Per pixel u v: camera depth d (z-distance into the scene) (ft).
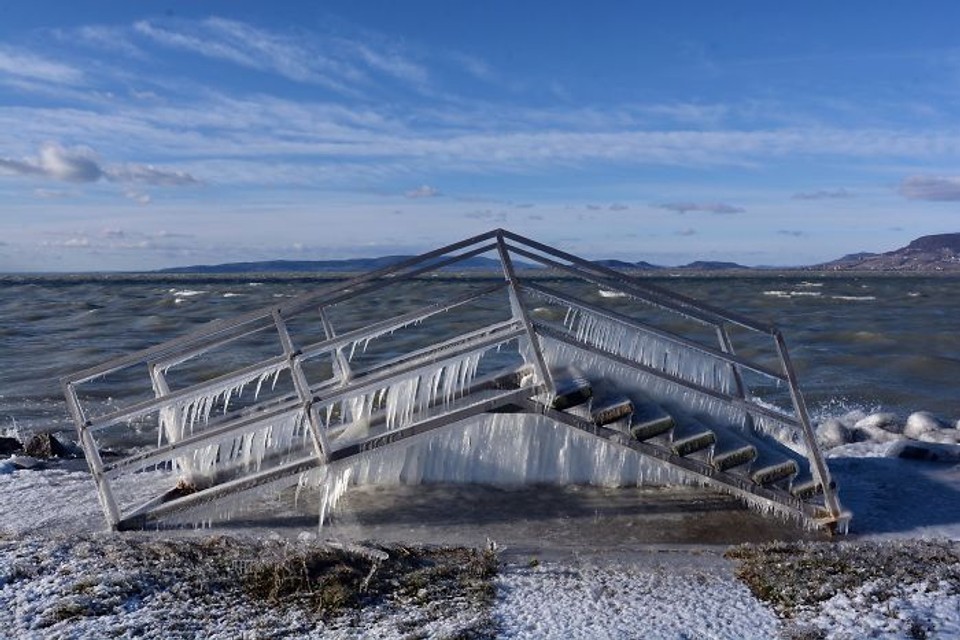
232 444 23.40
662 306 23.09
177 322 131.64
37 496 24.41
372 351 84.89
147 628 14.78
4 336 110.42
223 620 15.20
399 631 14.74
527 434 23.73
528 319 21.65
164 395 22.11
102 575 16.52
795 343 90.53
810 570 17.58
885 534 20.93
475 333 26.05
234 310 159.84
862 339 95.40
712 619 15.40
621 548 19.40
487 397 24.08
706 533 20.59
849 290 260.21
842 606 15.83
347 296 22.58
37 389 63.77
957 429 37.09
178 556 17.71
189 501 21.15
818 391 62.03
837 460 28.27
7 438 35.81
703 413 24.14
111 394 61.00
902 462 28.04
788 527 21.12
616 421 21.53
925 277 556.51
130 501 23.70
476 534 20.39
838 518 20.93
